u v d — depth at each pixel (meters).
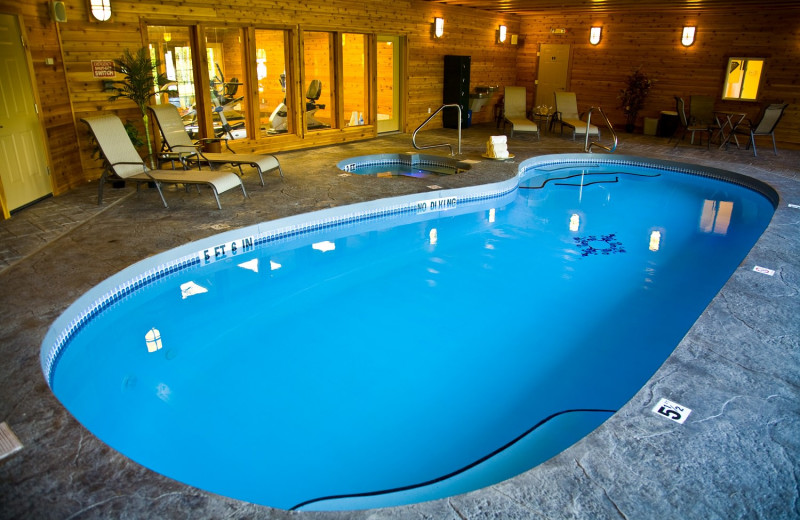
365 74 11.45
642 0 10.45
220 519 2.06
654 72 13.25
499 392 3.63
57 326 3.66
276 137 9.89
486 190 7.88
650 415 2.68
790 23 11.26
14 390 2.88
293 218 6.05
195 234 5.33
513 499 2.16
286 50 9.77
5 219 5.65
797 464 2.37
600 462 2.36
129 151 6.39
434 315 4.68
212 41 8.88
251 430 3.20
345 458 2.98
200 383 3.65
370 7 10.82
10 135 5.77
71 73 6.90
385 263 5.76
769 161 9.82
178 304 4.76
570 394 3.62
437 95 13.13
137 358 3.93
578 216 7.39
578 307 4.87
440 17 12.39
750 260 4.81
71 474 2.29
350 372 3.83
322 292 5.07
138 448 3.00
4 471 2.29
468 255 6.02
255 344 4.17
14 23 5.83
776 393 2.88
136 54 7.47
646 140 12.17
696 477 2.29
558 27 14.45
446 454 3.03
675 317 4.70
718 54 12.26
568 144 11.38
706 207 7.81
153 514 2.08
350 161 9.43
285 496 2.70
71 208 6.11
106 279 4.30
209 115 8.71
